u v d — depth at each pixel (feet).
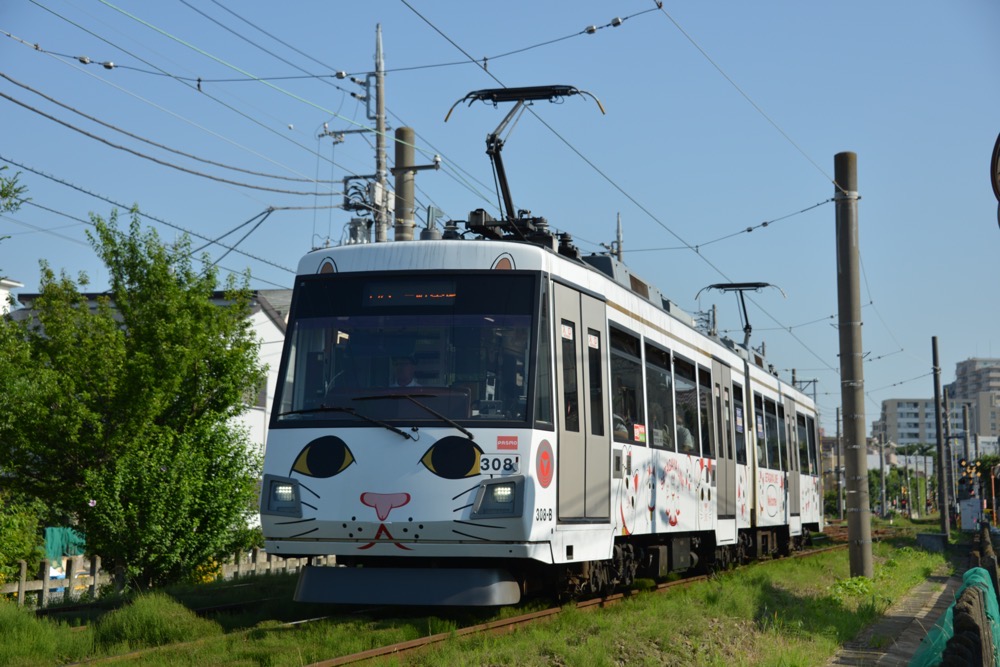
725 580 52.70
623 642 32.63
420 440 33.32
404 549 33.12
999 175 29.53
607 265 44.37
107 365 64.49
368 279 35.63
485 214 41.11
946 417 174.81
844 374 66.03
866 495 65.05
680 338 51.90
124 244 69.67
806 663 34.14
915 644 41.50
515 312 34.76
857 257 66.33
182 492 60.90
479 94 46.32
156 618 34.17
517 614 37.93
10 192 46.73
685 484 50.52
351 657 28.09
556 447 34.91
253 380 71.15
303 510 33.71
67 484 65.41
